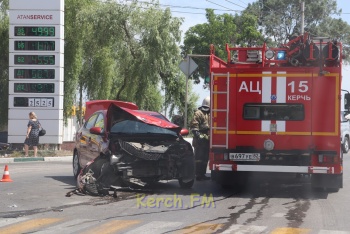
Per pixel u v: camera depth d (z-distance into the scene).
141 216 9.12
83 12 29.58
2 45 29.95
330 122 10.94
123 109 12.20
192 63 19.58
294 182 13.79
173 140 12.24
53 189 12.09
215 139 11.32
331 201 10.86
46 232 7.90
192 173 12.17
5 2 30.12
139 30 30.34
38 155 21.17
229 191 12.09
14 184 12.90
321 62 10.91
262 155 11.14
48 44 22.42
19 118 22.45
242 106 11.23
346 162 21.28
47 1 22.39
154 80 30.58
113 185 11.72
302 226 8.40
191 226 8.34
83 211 9.53
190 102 39.91
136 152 11.55
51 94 22.44
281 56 11.37
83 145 13.27
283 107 11.12
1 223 8.51
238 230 8.07
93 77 31.36
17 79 22.42
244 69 11.23
